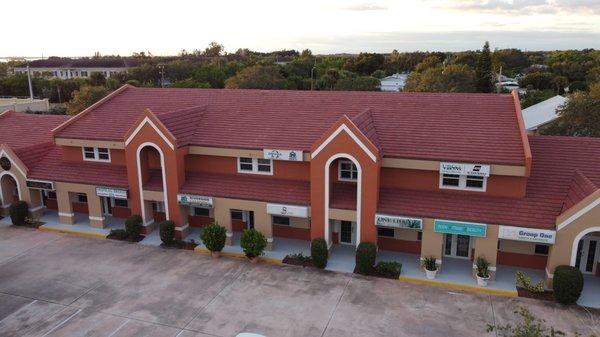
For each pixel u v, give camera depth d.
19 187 35.41
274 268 28.03
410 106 31.61
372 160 26.05
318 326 22.12
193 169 32.69
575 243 23.47
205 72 115.19
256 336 19.55
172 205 31.42
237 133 31.77
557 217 23.69
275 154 29.47
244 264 28.62
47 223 35.09
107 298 24.94
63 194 34.16
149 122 30.28
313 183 27.58
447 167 26.39
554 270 24.25
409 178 28.02
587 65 130.38
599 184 25.77
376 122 30.52
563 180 26.38
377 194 26.77
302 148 29.19
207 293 25.30
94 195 33.28
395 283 25.98
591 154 27.55
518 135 27.33
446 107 30.81
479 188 26.86
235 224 32.84
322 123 31.42
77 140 34.19
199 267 28.31
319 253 27.34
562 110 48.28
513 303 23.77
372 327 21.98
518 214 24.98
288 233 31.86
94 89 72.56
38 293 25.50
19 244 31.91
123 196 32.28
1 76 131.62
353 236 30.56
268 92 36.25
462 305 23.70
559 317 22.41
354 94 34.09
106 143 33.44
